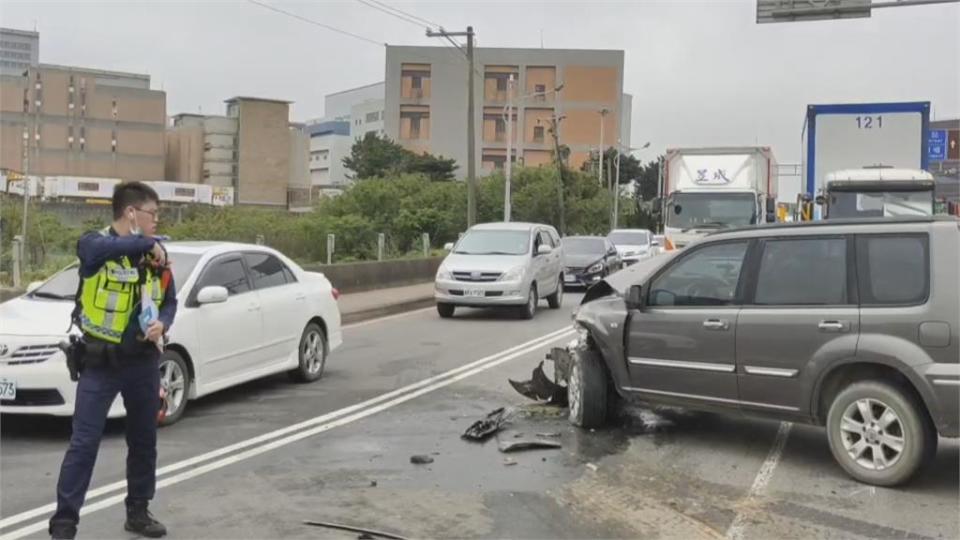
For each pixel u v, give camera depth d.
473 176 31.42
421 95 112.38
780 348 6.61
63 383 7.12
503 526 5.45
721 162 22.98
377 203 46.41
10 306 7.90
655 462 6.89
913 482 6.33
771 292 6.77
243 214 44.22
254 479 6.37
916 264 6.16
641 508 5.82
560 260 20.03
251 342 9.16
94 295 4.97
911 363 5.96
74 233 25.03
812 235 6.67
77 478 4.91
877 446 6.23
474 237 18.56
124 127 118.69
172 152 125.44
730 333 6.89
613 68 111.31
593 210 58.59
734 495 6.09
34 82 113.62
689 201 22.66
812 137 21.98
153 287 5.10
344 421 8.24
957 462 6.87
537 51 111.38
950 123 67.06
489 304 17.09
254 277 9.54
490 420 8.11
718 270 7.14
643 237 32.47
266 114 121.94
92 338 4.94
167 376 7.95
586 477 6.50
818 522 5.54
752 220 22.17
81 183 105.50
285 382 10.28
